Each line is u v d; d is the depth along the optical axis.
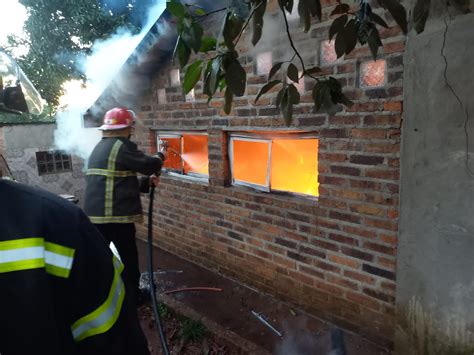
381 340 2.51
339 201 2.59
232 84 1.41
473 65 1.78
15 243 0.86
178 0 1.38
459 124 1.87
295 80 1.55
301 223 2.88
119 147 3.12
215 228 3.70
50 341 0.86
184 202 4.04
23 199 0.92
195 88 3.54
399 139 2.20
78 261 0.93
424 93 1.98
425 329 2.19
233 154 3.44
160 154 3.50
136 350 1.06
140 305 3.23
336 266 2.70
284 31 2.67
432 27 1.88
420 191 2.08
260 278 3.33
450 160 1.93
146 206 4.70
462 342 2.04
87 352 0.99
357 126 2.39
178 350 2.62
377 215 2.39
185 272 3.86
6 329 0.83
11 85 1.27
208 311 3.11
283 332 2.76
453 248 1.99
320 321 2.84
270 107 2.89
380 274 2.44
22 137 6.45
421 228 2.11
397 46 2.11
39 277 0.86
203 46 1.60
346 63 2.37
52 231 0.91
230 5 1.39
